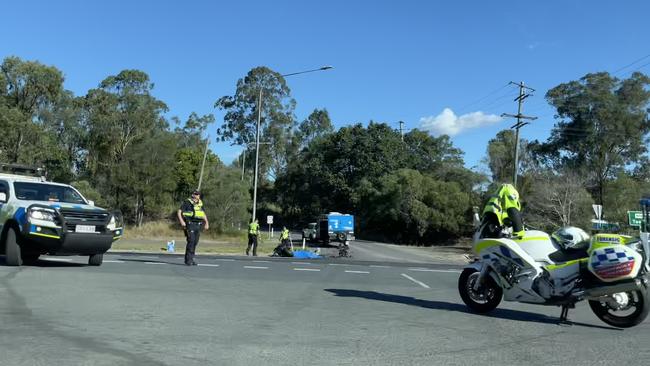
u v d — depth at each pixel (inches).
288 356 222.8
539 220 1792.6
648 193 1967.3
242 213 2183.8
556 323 311.7
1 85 2231.8
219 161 3063.5
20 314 281.9
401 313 329.4
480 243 334.6
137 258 630.5
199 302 336.2
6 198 484.1
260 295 375.9
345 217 2018.9
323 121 3998.5
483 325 300.7
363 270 596.1
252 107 3334.2
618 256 288.2
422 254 1744.6
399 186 2546.8
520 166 2847.0
